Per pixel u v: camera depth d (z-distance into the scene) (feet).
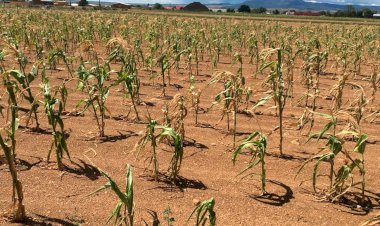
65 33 39.27
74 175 12.01
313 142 15.38
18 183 9.26
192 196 11.10
